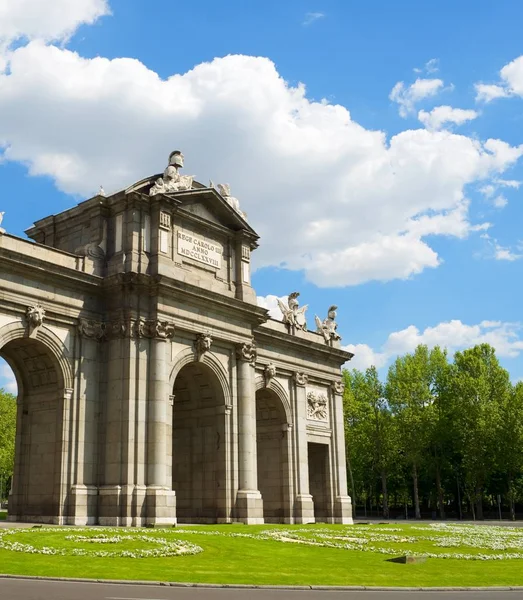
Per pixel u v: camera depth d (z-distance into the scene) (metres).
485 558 29.03
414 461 92.38
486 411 87.56
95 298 46.12
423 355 100.25
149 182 50.09
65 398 43.69
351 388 103.00
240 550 29.92
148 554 26.72
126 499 42.41
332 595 18.61
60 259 45.03
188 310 48.38
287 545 32.72
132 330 45.16
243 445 51.09
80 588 18.69
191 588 19.59
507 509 109.31
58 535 31.38
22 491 44.62
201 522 50.22
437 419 91.56
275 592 19.16
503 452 86.38
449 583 21.58
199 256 51.19
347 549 31.89
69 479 42.81
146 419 44.62
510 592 20.03
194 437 52.06
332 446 65.75
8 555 25.02
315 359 65.31
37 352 44.31
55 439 43.78
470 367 93.81
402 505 123.94
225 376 51.28
